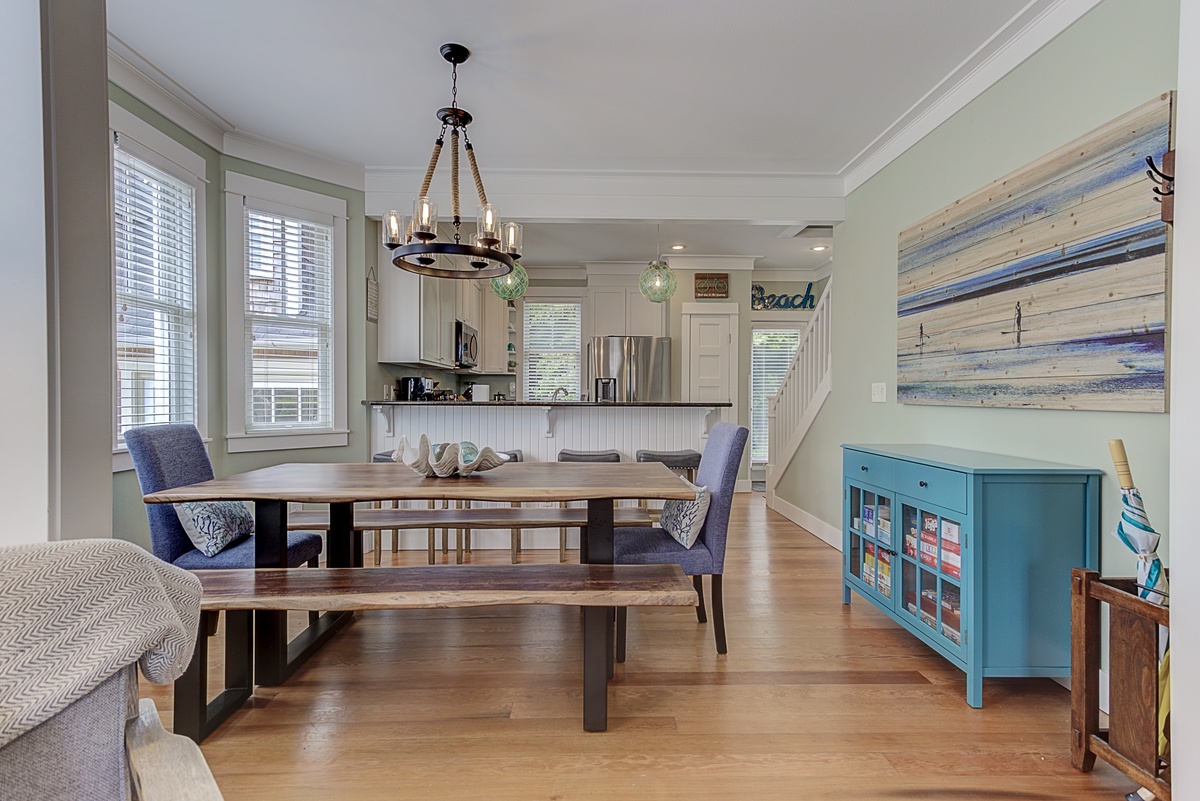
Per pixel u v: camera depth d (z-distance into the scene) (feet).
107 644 2.06
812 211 13.20
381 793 4.90
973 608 6.25
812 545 13.30
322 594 5.65
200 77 9.17
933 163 9.76
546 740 5.68
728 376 21.70
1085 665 5.23
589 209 13.23
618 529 8.61
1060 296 6.79
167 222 9.90
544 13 7.57
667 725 5.94
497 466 7.94
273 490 6.53
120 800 2.08
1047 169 7.02
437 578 6.22
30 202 3.12
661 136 11.23
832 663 7.36
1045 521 6.29
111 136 8.55
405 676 6.98
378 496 6.40
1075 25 6.92
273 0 7.32
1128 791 4.99
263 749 5.51
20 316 3.13
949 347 8.95
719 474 7.82
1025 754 5.50
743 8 7.43
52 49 3.16
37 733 1.95
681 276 21.70
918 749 5.56
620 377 20.89
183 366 10.29
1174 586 3.84
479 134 11.21
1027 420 7.43
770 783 5.06
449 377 21.42
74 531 3.32
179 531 7.58
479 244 8.40
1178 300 3.82
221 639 8.12
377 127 10.96
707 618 8.81
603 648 5.80
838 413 13.19
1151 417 5.80
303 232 12.47
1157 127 5.63
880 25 7.74
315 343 12.67
